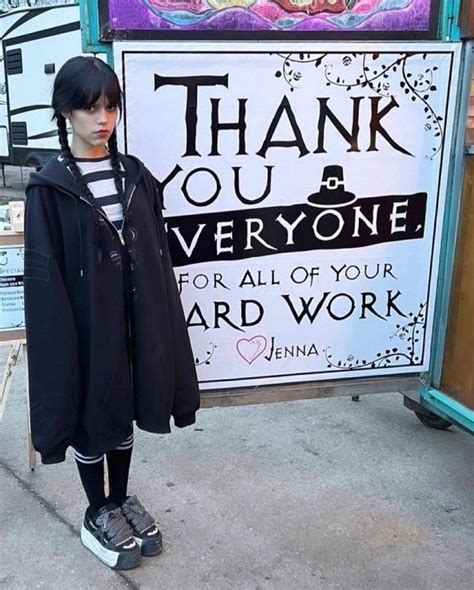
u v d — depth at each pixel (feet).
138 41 7.19
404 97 8.03
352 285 8.56
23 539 7.82
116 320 6.58
